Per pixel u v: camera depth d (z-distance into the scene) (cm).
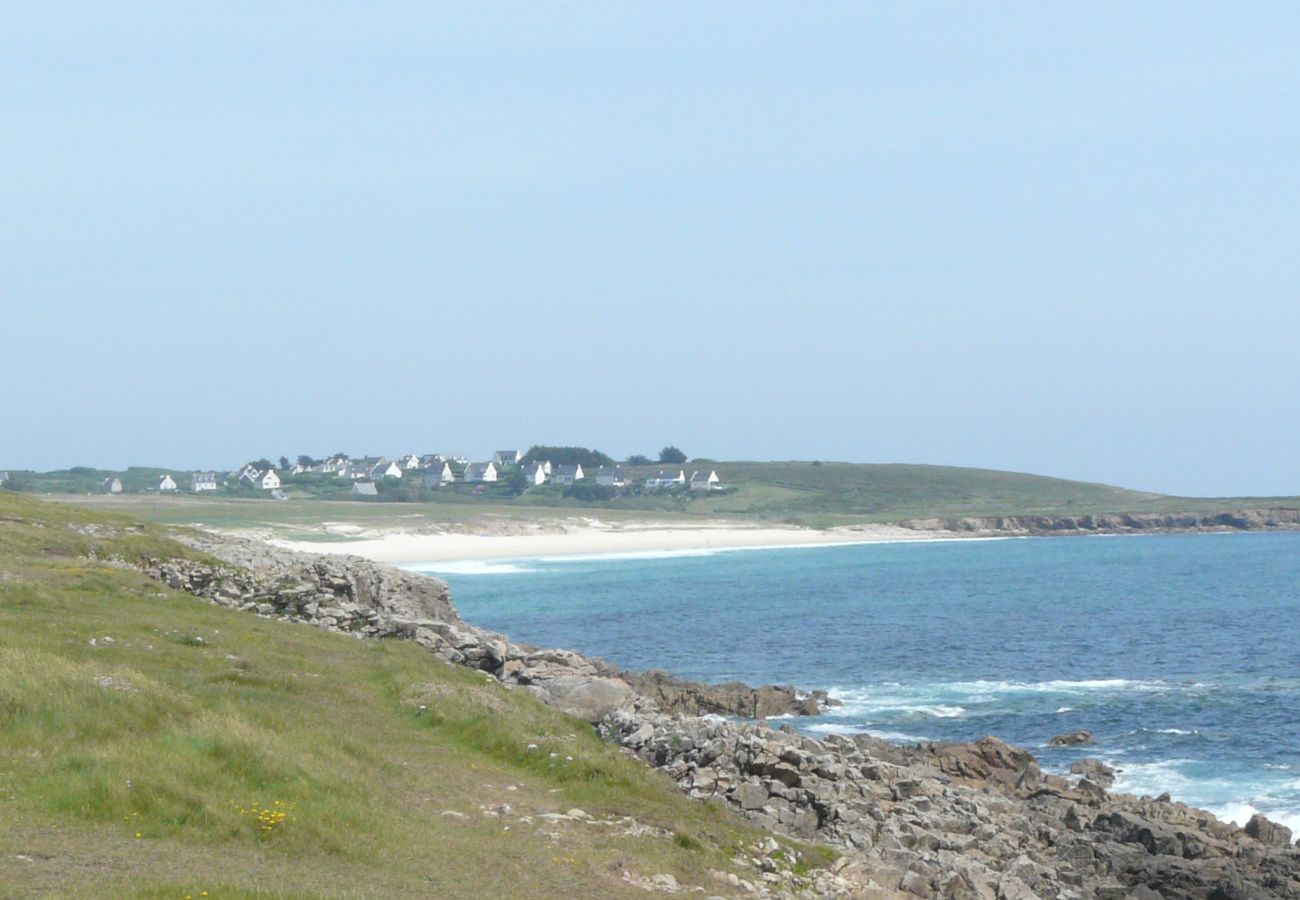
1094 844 3250
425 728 2725
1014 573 16100
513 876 1767
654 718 3142
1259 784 4228
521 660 4103
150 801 1772
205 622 3562
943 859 2588
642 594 12494
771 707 5556
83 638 2939
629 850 2012
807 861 2264
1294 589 13225
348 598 4791
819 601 11762
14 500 5747
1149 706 5784
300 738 2236
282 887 1514
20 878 1423
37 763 1839
